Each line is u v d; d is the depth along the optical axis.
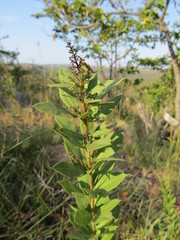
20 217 2.55
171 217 2.01
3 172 2.88
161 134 4.62
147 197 2.94
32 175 2.97
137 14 4.92
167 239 2.19
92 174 1.24
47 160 3.09
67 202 2.72
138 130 4.56
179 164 3.60
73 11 5.69
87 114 1.01
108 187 1.20
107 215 1.12
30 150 3.29
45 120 4.25
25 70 7.64
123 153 3.84
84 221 1.13
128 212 2.74
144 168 3.41
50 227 2.44
